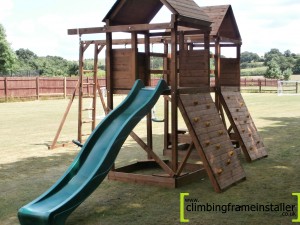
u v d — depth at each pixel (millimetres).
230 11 9305
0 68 44438
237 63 9734
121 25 7109
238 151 9297
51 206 4883
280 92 38781
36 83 31781
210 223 4992
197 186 6750
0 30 44375
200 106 7145
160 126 14711
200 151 6523
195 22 7059
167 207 5625
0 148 10539
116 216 5277
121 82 7301
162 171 8078
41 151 10086
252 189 6488
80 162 5730
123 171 7746
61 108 23547
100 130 6152
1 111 21672
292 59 89562
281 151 9656
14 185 6871
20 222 4777
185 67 7504
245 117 9406
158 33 7727
